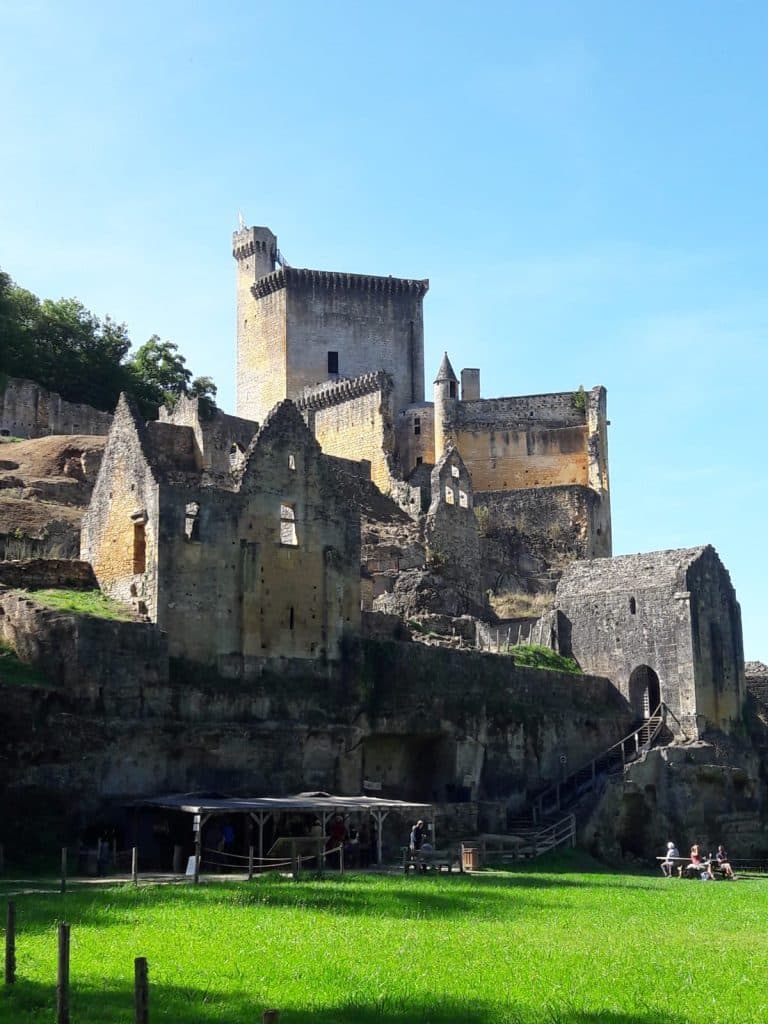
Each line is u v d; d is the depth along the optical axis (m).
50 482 80.00
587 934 31.48
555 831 60.34
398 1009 22.06
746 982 25.28
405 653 60.66
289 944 27.25
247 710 54.19
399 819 55.94
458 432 110.50
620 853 63.03
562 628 74.69
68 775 47.03
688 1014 22.33
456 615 79.00
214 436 84.38
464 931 30.70
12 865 43.94
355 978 24.25
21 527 70.12
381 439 102.69
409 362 122.56
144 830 48.62
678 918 36.59
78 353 105.81
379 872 45.94
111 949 26.14
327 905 34.28
